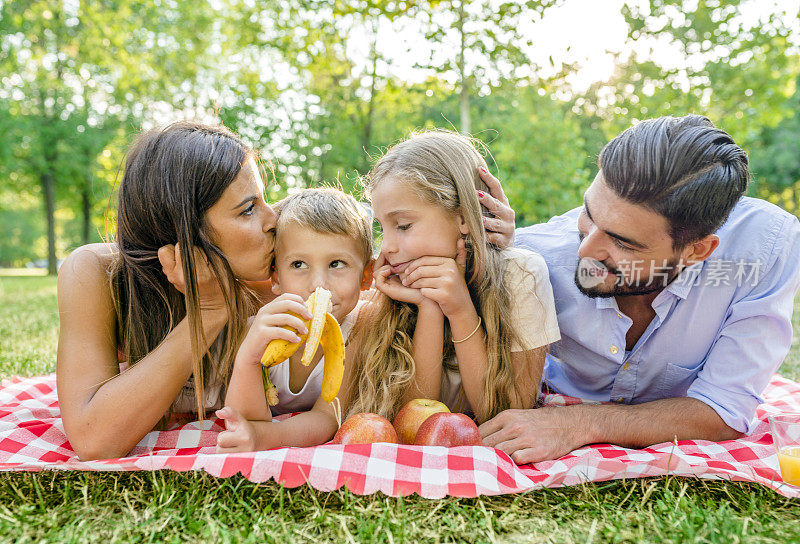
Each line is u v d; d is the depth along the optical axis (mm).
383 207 2115
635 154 1816
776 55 10547
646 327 2322
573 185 12211
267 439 1854
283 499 1534
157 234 1955
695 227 1863
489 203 2283
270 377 2223
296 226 2018
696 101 10727
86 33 14141
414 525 1412
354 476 1566
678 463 1690
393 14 8203
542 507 1549
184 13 15305
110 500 1535
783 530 1423
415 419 2006
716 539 1354
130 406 1803
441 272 2080
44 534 1364
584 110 14133
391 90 11234
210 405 2279
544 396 2549
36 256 54531
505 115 14805
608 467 1675
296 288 2041
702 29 10188
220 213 1900
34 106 23141
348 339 2291
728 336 2115
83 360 1917
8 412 2217
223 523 1412
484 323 2207
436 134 2303
